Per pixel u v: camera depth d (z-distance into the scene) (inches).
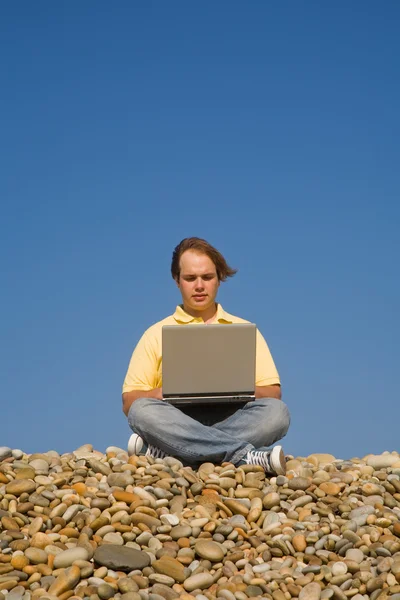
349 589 173.3
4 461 228.2
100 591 162.2
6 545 179.6
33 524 186.7
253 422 237.6
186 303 253.0
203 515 197.2
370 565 181.8
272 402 239.6
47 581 167.6
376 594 169.0
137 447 237.3
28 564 173.6
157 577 170.6
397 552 185.0
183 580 172.6
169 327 229.0
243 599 165.3
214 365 229.8
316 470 238.2
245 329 230.1
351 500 211.0
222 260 254.7
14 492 200.2
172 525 191.5
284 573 176.7
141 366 247.3
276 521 197.9
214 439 229.9
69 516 190.7
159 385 250.8
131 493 199.8
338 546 187.0
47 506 197.2
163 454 238.2
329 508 205.8
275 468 223.8
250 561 181.3
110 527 186.7
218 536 188.9
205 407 245.4
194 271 247.9
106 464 226.1
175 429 229.8
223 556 181.6
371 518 197.8
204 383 230.1
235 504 201.0
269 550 186.5
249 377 230.7
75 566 169.2
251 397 231.8
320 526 195.6
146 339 251.8
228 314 259.9
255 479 216.8
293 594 169.3
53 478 212.8
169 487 206.8
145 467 219.9
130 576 171.3
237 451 230.7
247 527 194.4
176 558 179.2
